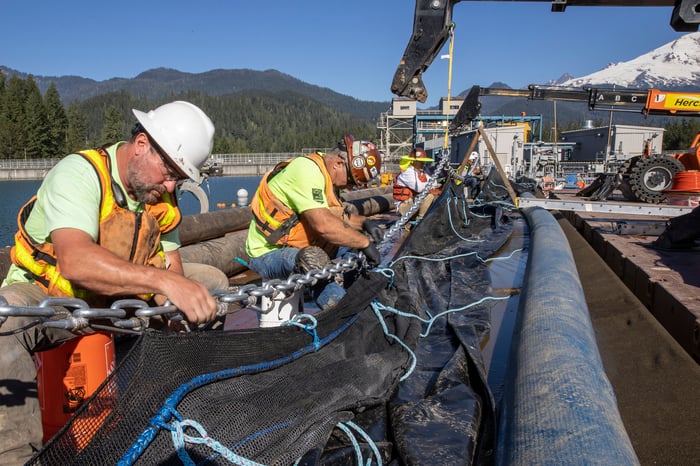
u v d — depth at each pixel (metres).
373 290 3.26
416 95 6.18
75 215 2.12
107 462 1.51
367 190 13.61
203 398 1.89
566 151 47.56
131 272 2.02
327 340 2.77
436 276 5.69
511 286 5.32
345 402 2.38
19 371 2.12
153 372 1.72
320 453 2.04
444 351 3.46
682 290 4.14
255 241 3.91
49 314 1.63
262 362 2.26
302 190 3.54
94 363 2.22
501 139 31.41
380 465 2.09
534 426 1.86
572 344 2.53
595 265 6.45
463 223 8.49
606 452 1.62
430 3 5.89
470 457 2.12
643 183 12.36
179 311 2.03
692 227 5.80
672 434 2.53
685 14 5.04
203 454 1.76
